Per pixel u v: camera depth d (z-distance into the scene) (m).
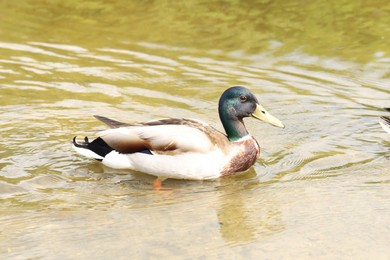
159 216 10.74
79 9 19.98
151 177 12.35
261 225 10.42
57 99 15.26
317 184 11.93
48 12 19.73
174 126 12.44
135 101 15.32
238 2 20.25
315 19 19.20
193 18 19.41
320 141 13.70
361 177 12.17
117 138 12.45
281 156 13.08
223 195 11.59
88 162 12.77
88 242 9.89
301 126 14.36
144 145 12.37
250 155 12.48
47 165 12.56
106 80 16.25
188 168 12.17
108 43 18.12
